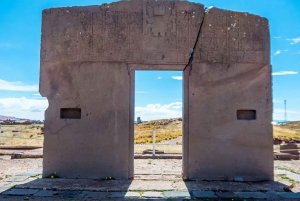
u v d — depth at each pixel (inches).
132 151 333.7
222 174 325.4
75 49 337.4
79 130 333.1
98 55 335.3
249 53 333.1
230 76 331.6
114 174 328.8
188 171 326.6
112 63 334.6
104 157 330.3
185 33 333.7
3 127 1699.1
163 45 333.4
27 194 272.2
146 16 335.3
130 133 332.5
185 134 330.6
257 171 325.1
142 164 429.1
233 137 327.6
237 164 326.0
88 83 335.3
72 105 335.0
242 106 329.7
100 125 332.2
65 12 340.8
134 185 301.1
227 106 329.7
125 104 332.2
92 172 330.0
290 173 365.4
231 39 334.0
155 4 335.9
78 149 331.9
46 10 342.6
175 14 335.0
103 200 257.4
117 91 333.4
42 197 265.4
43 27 342.0
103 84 334.3
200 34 333.7
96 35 336.5
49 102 337.4
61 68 338.0
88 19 338.3
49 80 338.3
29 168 404.8
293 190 289.4
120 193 275.7
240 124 328.5
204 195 269.3
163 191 281.6
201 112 329.4
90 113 333.7
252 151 327.0
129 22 335.6
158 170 379.9
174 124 1930.4
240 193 277.0
